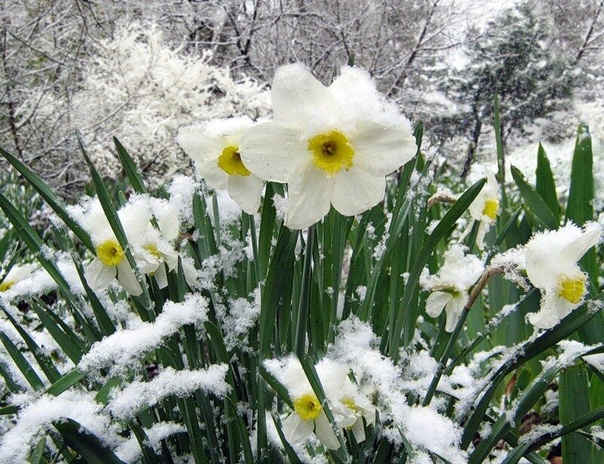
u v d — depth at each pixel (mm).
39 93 2072
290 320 385
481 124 4148
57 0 2186
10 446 302
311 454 372
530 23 4070
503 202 542
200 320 353
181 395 343
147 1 2938
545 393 590
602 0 4426
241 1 2924
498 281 575
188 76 2271
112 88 2205
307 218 284
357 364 357
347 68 300
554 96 4168
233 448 367
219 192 440
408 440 316
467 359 565
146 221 360
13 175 1492
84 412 341
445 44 3396
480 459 332
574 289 297
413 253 401
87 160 314
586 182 515
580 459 396
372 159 282
